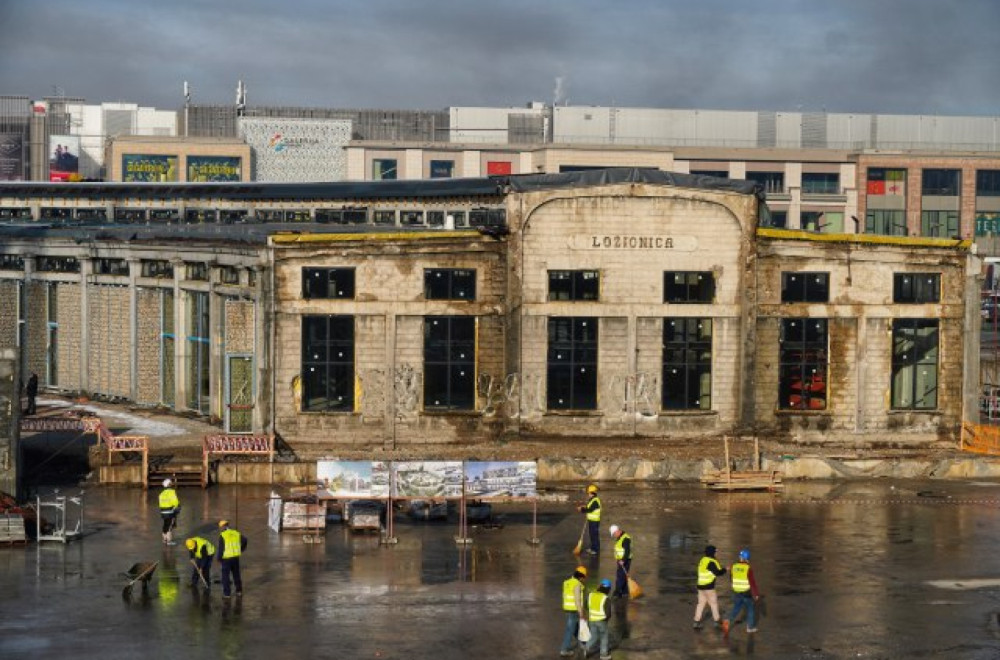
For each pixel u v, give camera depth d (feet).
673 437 207.00
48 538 151.53
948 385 213.46
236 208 297.53
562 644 118.42
